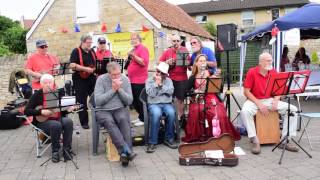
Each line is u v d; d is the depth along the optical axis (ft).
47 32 46.01
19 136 25.84
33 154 21.04
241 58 40.11
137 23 42.47
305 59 45.57
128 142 19.04
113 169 17.97
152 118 20.74
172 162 18.71
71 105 19.57
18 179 17.07
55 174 17.54
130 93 19.76
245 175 16.53
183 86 23.81
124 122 19.11
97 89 19.57
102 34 43.93
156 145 21.71
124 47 43.09
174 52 24.79
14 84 33.86
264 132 20.92
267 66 20.61
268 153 19.63
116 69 19.06
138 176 16.89
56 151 19.45
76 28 44.57
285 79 18.72
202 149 18.80
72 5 44.88
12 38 74.64
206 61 22.59
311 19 29.01
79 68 25.12
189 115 21.83
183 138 22.09
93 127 20.30
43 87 19.45
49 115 19.52
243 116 20.36
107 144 19.65
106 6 43.55
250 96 20.72
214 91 21.21
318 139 22.16
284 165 17.66
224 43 24.11
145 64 24.32
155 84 21.45
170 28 45.65
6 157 20.65
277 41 32.19
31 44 46.50
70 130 19.57
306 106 35.06
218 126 21.09
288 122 19.34
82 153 20.83
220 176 16.52
